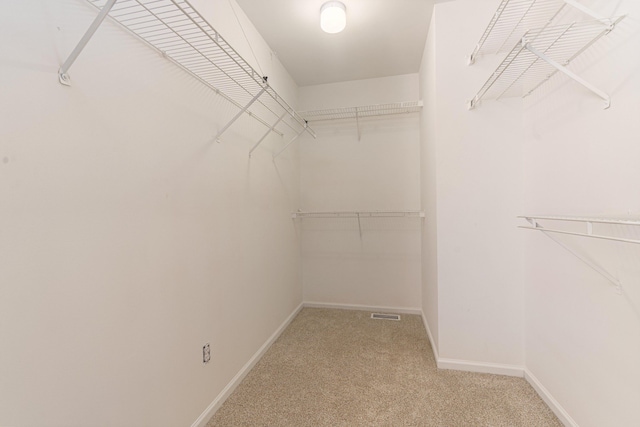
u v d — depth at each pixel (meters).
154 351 1.15
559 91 1.46
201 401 1.45
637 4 0.99
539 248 1.67
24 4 0.73
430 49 2.14
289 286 2.82
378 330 2.60
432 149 2.14
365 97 3.06
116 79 0.99
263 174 2.23
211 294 1.54
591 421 1.24
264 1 1.84
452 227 1.94
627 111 1.03
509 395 1.67
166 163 1.23
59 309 0.81
